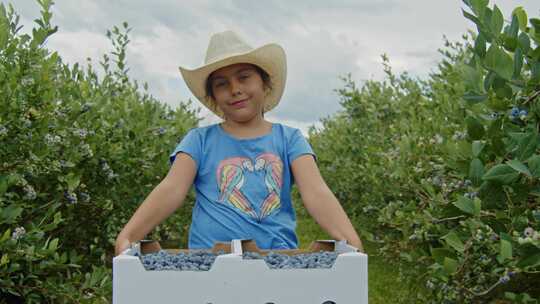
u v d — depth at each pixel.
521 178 2.42
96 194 4.70
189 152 2.32
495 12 2.26
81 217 4.64
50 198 3.97
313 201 2.25
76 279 3.52
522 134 2.23
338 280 1.59
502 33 2.28
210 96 2.54
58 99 4.11
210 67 2.33
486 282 3.27
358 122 8.44
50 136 3.57
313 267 1.62
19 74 3.56
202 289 1.58
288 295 1.58
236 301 1.58
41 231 3.29
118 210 5.06
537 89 2.38
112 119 4.94
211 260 1.70
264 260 1.62
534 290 3.27
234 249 1.79
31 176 3.75
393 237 5.27
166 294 1.58
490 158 2.57
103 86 5.37
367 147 7.34
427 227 3.88
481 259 2.98
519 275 3.12
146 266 1.63
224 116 2.61
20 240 3.23
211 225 2.25
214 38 2.44
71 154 3.92
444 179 3.82
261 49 2.34
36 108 3.61
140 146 5.19
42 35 3.64
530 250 2.25
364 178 6.94
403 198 5.59
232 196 2.28
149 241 2.01
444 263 2.52
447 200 3.63
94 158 4.43
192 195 6.51
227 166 2.32
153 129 5.64
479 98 2.42
